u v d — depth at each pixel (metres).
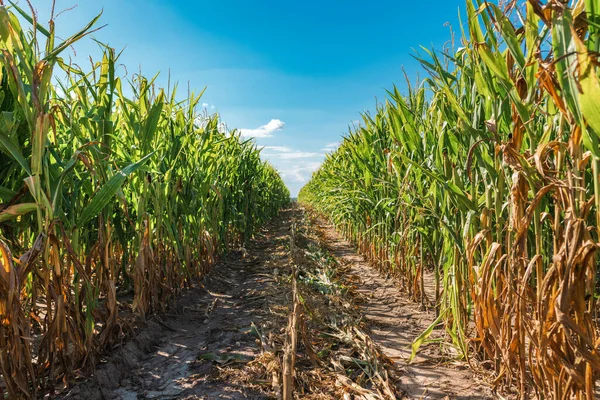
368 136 4.15
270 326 3.06
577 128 1.34
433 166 2.76
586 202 1.37
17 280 1.65
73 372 2.15
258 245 7.66
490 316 1.89
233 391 2.20
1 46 1.73
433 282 4.15
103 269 2.47
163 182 3.48
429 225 3.22
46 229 1.85
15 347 1.72
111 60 2.38
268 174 10.32
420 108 3.20
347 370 2.41
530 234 2.06
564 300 1.36
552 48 1.22
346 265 5.43
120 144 3.02
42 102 1.80
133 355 2.60
